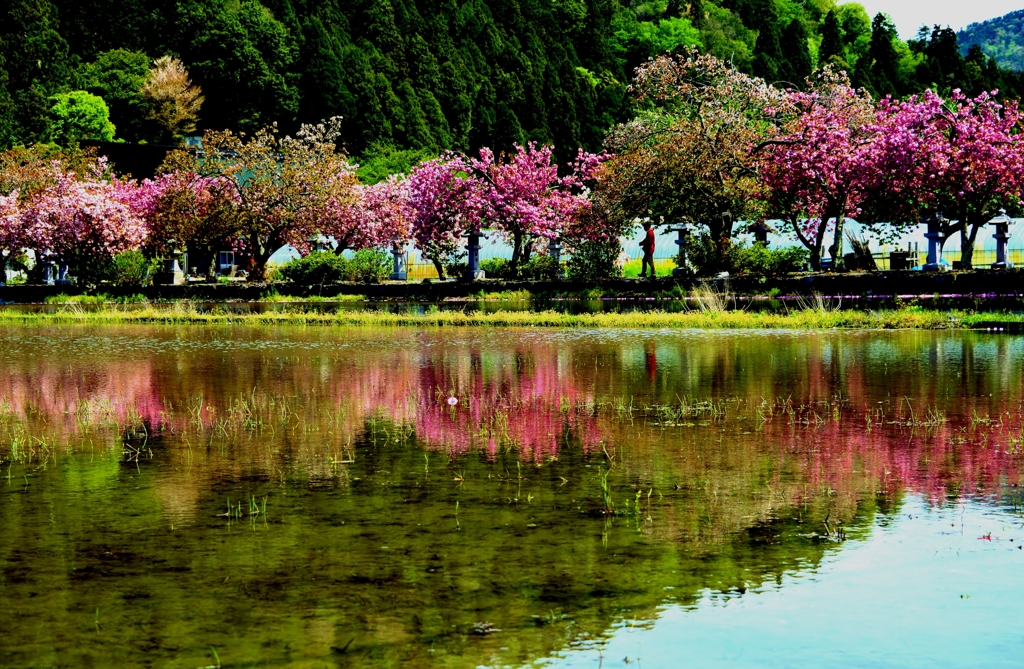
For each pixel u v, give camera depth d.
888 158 44.91
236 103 114.25
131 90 111.38
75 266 63.84
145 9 124.12
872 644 6.76
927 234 46.06
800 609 7.36
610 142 58.31
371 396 18.25
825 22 197.25
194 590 7.77
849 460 12.29
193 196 61.09
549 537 9.08
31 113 93.31
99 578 8.05
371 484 11.20
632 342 29.27
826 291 41.00
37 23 105.88
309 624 7.11
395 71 120.56
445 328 36.38
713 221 47.34
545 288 48.44
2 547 8.88
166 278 63.66
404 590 7.74
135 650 6.70
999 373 20.81
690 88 52.38
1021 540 8.90
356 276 58.25
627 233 53.09
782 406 16.58
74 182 62.00
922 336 30.20
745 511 9.93
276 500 10.48
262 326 38.34
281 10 123.50
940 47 183.00
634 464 12.17
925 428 14.44
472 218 55.06
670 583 7.87
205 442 13.82
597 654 6.62
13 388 19.77
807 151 45.22
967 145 44.66
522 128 121.69
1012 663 6.48
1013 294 37.59
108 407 17.12
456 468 12.02
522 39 146.75
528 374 21.48
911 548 8.70
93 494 10.83
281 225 61.50
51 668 6.44
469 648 6.71
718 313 38.03
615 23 180.75
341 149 111.06
